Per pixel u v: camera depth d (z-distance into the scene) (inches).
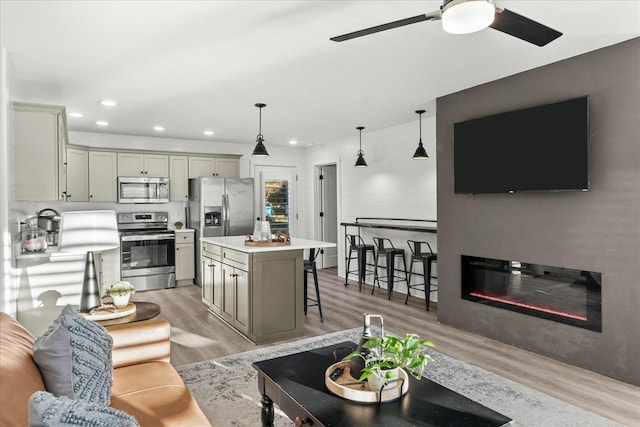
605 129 116.8
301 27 102.2
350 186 268.2
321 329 163.0
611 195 115.8
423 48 116.6
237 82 146.3
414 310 191.9
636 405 101.2
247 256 148.6
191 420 62.4
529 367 124.4
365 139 253.9
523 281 140.1
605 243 117.4
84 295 103.6
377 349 72.8
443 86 153.9
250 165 293.0
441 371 121.5
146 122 213.2
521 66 132.2
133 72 134.9
